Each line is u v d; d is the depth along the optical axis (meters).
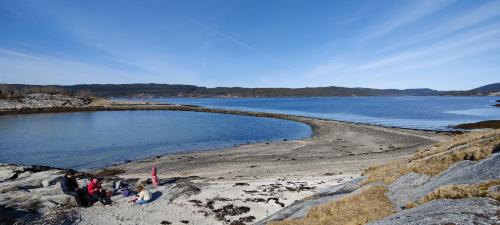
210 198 19.77
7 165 29.69
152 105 169.25
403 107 163.62
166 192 20.98
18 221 14.80
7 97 146.75
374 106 181.50
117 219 16.55
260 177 27.73
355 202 13.07
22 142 53.59
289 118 97.31
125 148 48.16
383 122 84.56
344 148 44.75
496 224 6.77
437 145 21.56
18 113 120.12
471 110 131.75
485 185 9.23
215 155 40.41
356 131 62.19
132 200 18.91
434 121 86.06
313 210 13.65
